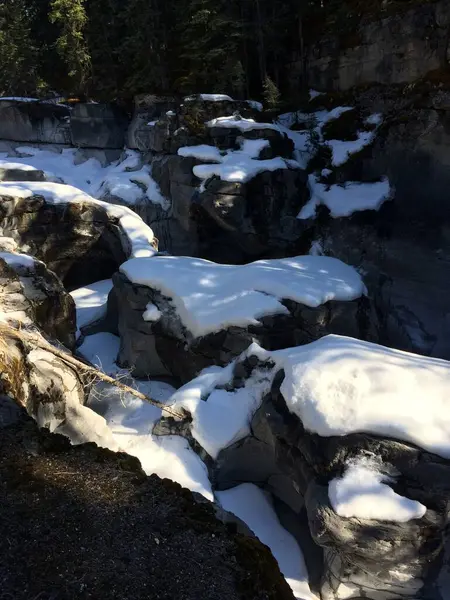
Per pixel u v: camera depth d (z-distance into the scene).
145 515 3.84
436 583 7.30
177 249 21.91
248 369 10.73
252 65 27.27
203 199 19.38
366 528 7.00
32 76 33.19
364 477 7.30
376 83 21.00
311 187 20.64
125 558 3.41
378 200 18.56
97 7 30.47
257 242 19.67
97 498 3.98
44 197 18.86
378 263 18.14
